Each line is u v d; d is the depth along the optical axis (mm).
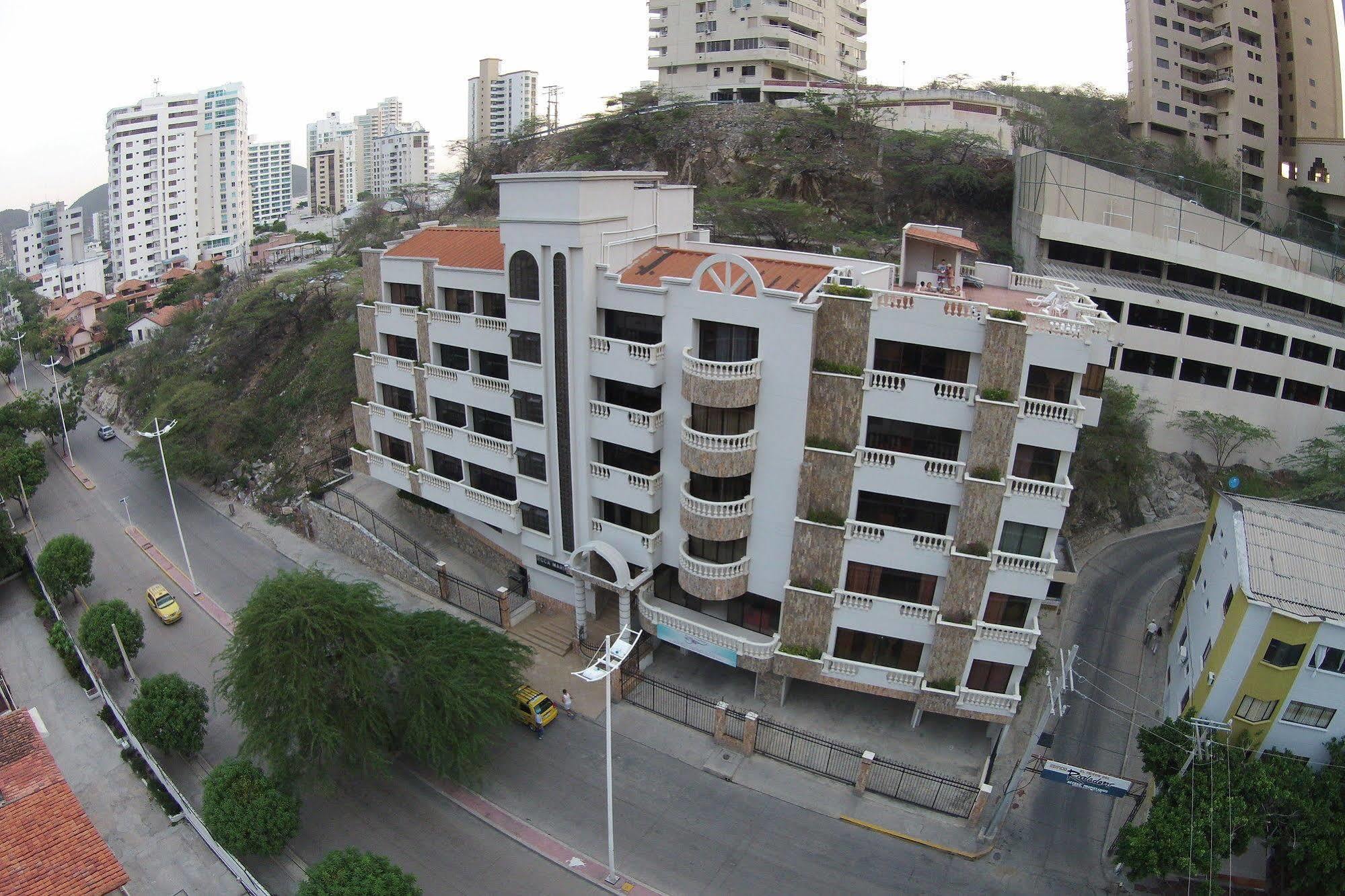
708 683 36594
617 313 34344
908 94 91562
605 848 28609
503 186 34031
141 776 33438
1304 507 34406
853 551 31562
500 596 39469
